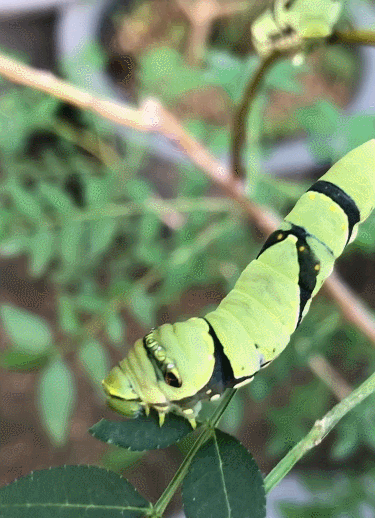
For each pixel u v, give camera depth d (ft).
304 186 0.93
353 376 1.34
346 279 1.49
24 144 1.26
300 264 0.73
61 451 1.40
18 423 1.43
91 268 1.22
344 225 0.74
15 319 0.82
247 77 0.87
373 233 0.85
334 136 0.90
